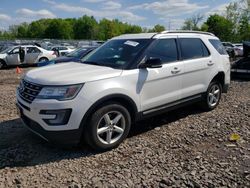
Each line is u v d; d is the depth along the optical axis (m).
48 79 4.24
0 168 4.02
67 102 4.06
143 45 5.16
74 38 111.50
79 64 5.14
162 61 5.30
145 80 4.88
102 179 3.73
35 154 4.43
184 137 5.11
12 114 6.48
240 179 3.71
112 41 5.82
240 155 4.39
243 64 11.81
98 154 4.44
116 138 4.62
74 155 4.40
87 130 4.29
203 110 6.64
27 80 4.55
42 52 20.23
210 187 3.55
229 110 6.80
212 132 5.34
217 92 6.78
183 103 5.77
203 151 4.54
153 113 5.17
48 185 3.62
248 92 9.10
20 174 3.87
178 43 5.71
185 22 61.56
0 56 18.59
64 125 4.09
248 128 5.55
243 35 61.72
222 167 4.02
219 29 68.69
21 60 19.25
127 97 4.61
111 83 4.43
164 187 3.55
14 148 4.64
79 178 3.77
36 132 4.36
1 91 9.43
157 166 4.05
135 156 4.36
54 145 4.71
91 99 4.20
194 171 3.90
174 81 5.44
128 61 4.89
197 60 5.97
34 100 4.17
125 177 3.77
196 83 6.01
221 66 6.67
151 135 5.21
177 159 4.26
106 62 5.07
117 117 4.57
